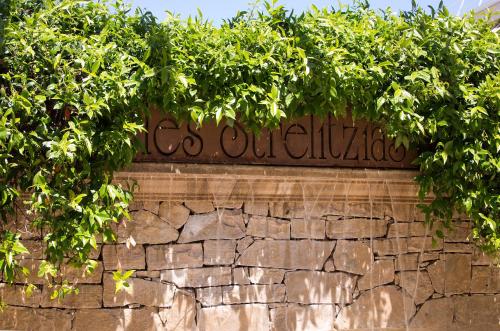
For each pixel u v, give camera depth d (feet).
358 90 11.33
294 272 12.01
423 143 12.19
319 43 11.19
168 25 10.94
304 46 11.09
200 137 11.27
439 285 12.87
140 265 11.35
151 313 11.30
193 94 10.54
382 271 12.50
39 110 9.87
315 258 12.14
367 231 12.50
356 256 12.37
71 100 9.85
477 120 11.53
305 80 10.86
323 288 12.12
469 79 12.20
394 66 11.56
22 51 9.89
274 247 11.96
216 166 11.23
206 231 11.69
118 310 11.19
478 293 13.19
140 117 10.67
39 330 10.96
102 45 10.25
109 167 10.31
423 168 11.98
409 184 12.44
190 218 11.66
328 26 11.27
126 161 10.34
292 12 11.25
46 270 9.61
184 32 10.93
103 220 9.80
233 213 11.84
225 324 11.56
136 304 11.27
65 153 9.41
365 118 12.05
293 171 11.59
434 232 12.96
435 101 11.71
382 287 12.45
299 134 11.76
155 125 11.05
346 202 12.37
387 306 12.43
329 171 11.78
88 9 10.78
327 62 11.00
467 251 13.19
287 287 11.93
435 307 12.76
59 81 9.90
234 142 11.43
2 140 9.27
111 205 10.14
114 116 10.30
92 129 10.07
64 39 10.08
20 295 11.00
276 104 10.57
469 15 13.32
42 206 9.58
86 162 9.96
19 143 9.50
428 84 11.48
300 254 12.08
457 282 13.02
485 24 12.35
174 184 11.28
